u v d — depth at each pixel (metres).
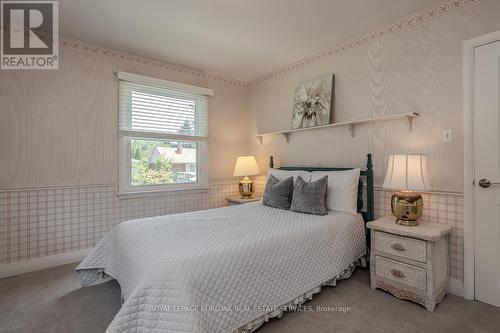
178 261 1.39
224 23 2.49
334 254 2.18
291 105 3.51
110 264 2.12
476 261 2.03
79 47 2.82
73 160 2.79
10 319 1.80
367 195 2.60
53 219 2.70
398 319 1.79
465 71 2.05
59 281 2.36
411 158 2.06
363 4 2.19
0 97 2.45
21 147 2.54
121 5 2.20
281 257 1.79
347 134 2.87
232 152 4.07
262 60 3.37
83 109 2.84
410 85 2.37
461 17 2.08
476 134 2.02
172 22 2.46
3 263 2.47
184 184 3.60
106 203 2.99
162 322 1.22
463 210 2.08
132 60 3.15
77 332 1.66
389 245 2.09
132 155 3.20
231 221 2.22
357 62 2.77
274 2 2.16
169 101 3.46
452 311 1.88
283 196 2.79
